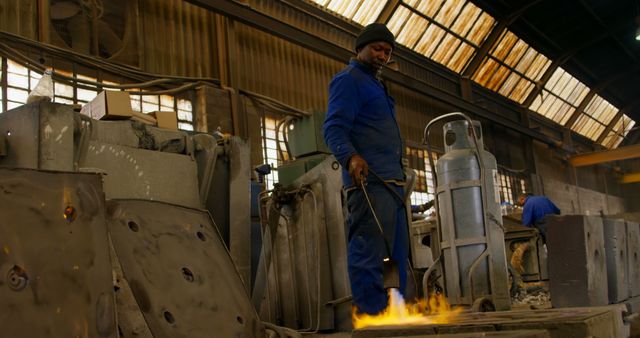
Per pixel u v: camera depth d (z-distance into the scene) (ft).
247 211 10.35
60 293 4.11
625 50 71.10
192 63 29.01
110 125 8.75
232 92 29.91
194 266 6.19
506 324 5.21
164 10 28.17
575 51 67.36
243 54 32.17
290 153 14.40
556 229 9.90
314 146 13.60
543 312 6.58
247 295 6.68
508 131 63.41
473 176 10.45
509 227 23.98
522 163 64.85
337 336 10.64
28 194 4.20
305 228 12.03
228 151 10.30
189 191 9.62
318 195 11.96
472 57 56.95
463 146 10.77
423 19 48.75
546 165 69.82
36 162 7.47
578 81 75.36
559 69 70.69
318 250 11.71
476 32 55.31
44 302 3.99
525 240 23.59
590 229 10.02
